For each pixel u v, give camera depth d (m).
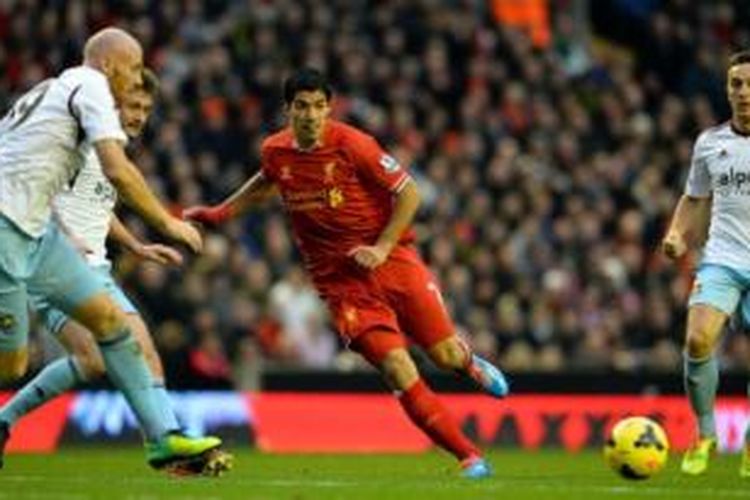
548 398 36.47
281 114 44.62
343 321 23.83
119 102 20.78
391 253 24.06
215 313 38.94
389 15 48.03
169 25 45.72
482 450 35.12
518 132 46.91
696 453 24.83
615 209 45.69
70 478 22.34
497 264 41.81
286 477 22.97
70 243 20.23
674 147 48.28
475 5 50.62
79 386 34.78
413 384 23.38
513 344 40.84
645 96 50.81
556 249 43.56
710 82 50.78
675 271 43.91
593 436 36.44
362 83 46.00
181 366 36.16
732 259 24.52
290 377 36.12
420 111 46.50
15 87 44.25
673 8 52.66
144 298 38.12
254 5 47.16
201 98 44.16
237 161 43.44
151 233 40.03
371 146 23.73
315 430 35.81
